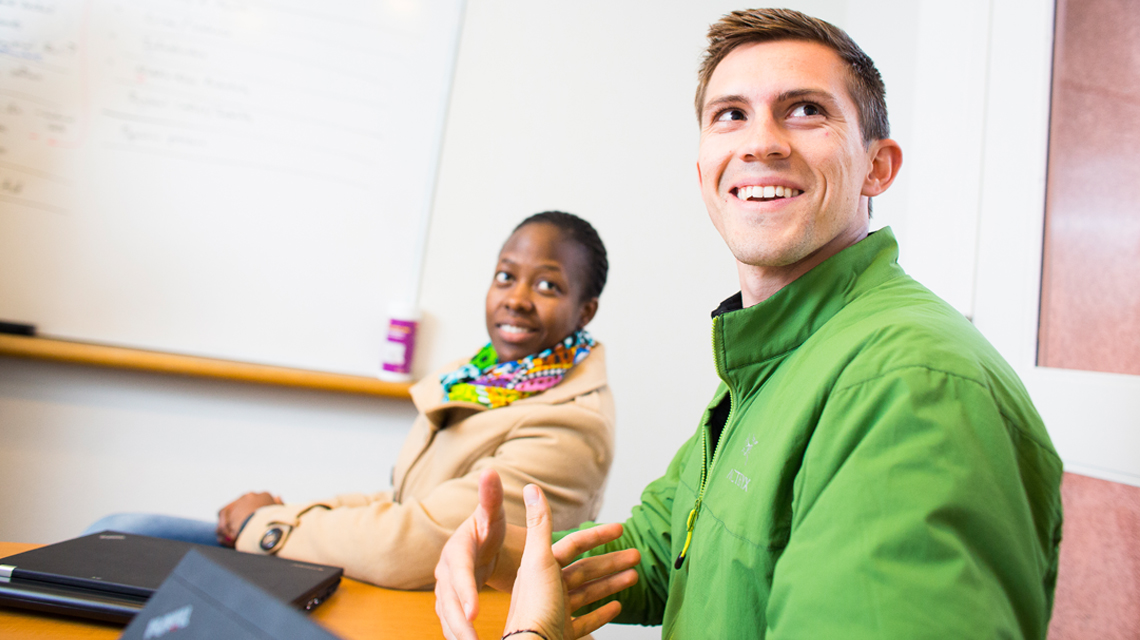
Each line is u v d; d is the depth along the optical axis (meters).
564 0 1.59
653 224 1.56
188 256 1.40
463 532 0.69
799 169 0.60
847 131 0.62
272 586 0.66
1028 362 1.04
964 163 1.19
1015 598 0.37
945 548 0.36
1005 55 1.14
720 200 0.66
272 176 1.44
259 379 1.36
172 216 1.39
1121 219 0.93
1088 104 1.00
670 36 1.62
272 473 1.39
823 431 0.44
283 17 1.45
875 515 0.38
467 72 1.53
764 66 0.63
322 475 1.41
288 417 1.41
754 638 0.47
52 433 1.33
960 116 1.21
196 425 1.38
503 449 1.02
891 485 0.38
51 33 1.37
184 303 1.39
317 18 1.47
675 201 1.58
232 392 1.39
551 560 0.55
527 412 1.05
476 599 0.58
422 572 0.85
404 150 1.49
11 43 1.36
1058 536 0.45
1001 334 1.09
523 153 1.53
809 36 0.63
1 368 1.32
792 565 0.41
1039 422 0.44
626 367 1.51
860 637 0.35
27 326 1.32
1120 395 0.89
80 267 1.36
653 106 1.59
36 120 1.36
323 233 1.45
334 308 1.45
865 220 0.68
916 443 0.39
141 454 1.35
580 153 1.55
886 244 0.62
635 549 0.70
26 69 1.36
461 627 0.57
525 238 1.25
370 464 1.42
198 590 0.38
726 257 1.58
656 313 1.54
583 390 1.12
